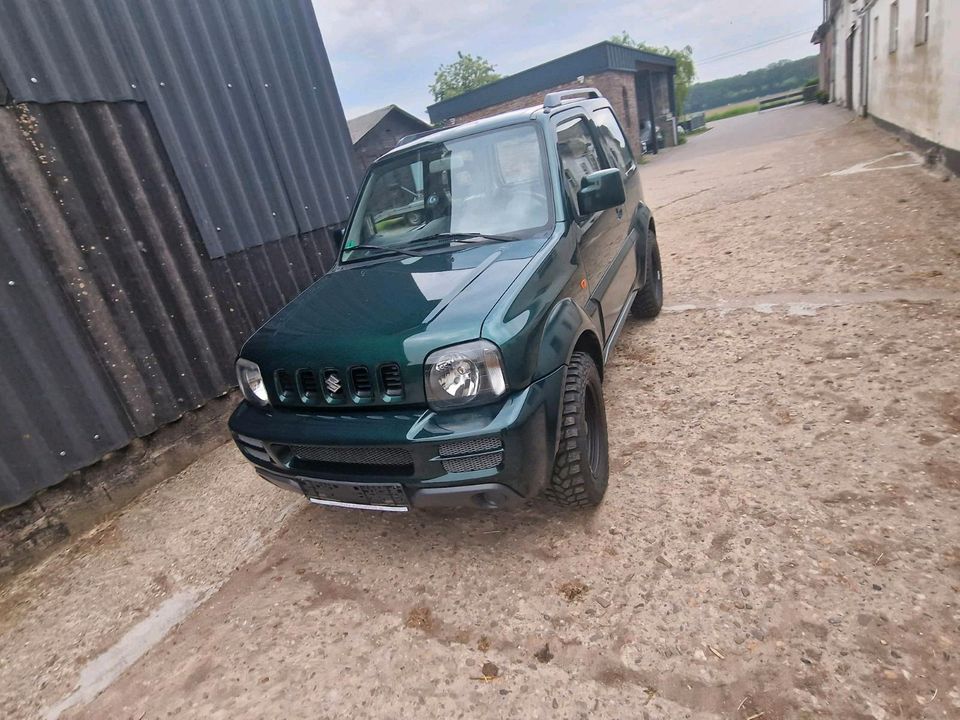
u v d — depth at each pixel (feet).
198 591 9.56
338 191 18.45
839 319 14.19
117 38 12.48
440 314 7.60
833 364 12.26
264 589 9.29
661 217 32.27
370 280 9.58
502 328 7.30
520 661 7.12
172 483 13.17
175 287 13.51
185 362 13.65
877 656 6.26
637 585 7.80
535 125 10.89
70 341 11.43
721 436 10.68
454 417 7.30
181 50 13.75
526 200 10.19
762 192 31.68
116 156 12.41
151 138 13.12
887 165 30.73
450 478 7.33
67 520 11.56
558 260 9.11
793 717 5.85
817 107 98.07
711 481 9.49
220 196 14.61
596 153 13.29
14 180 10.72
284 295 16.43
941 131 26.89
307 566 9.62
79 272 11.64
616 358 14.85
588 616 7.52
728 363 13.35
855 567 7.37
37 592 10.27
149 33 13.08
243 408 9.38
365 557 9.54
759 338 14.24
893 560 7.36
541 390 7.55
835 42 91.35
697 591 7.52
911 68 33.68
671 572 7.89
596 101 15.58
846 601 6.95
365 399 7.72
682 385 12.83
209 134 14.39
